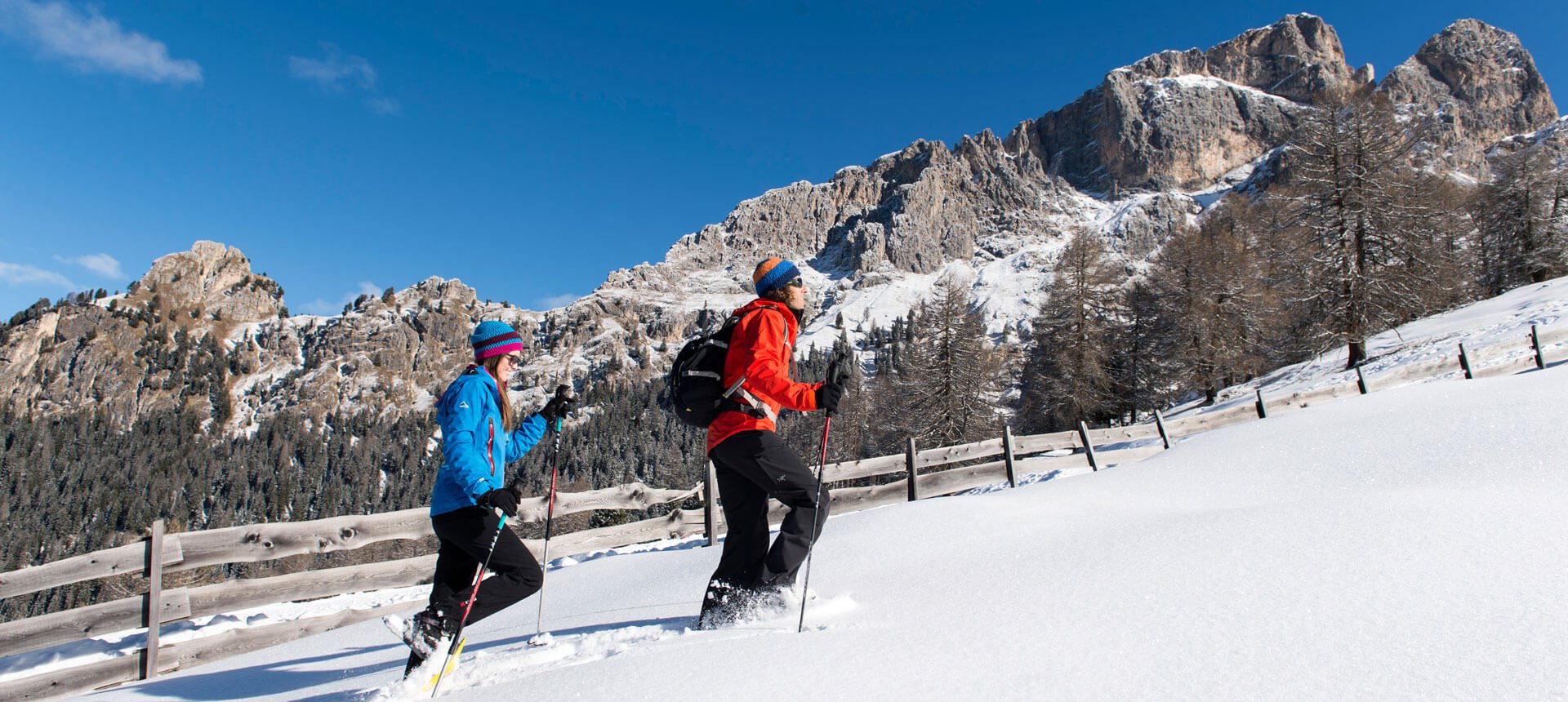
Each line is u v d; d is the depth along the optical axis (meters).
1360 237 26.16
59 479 154.88
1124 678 2.17
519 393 192.25
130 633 5.92
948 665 2.40
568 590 5.89
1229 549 3.63
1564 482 4.90
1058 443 11.27
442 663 3.12
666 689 2.41
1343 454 7.57
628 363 198.88
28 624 5.05
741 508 3.70
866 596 3.72
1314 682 2.05
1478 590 2.68
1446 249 34.31
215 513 141.50
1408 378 16.28
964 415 31.69
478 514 3.37
